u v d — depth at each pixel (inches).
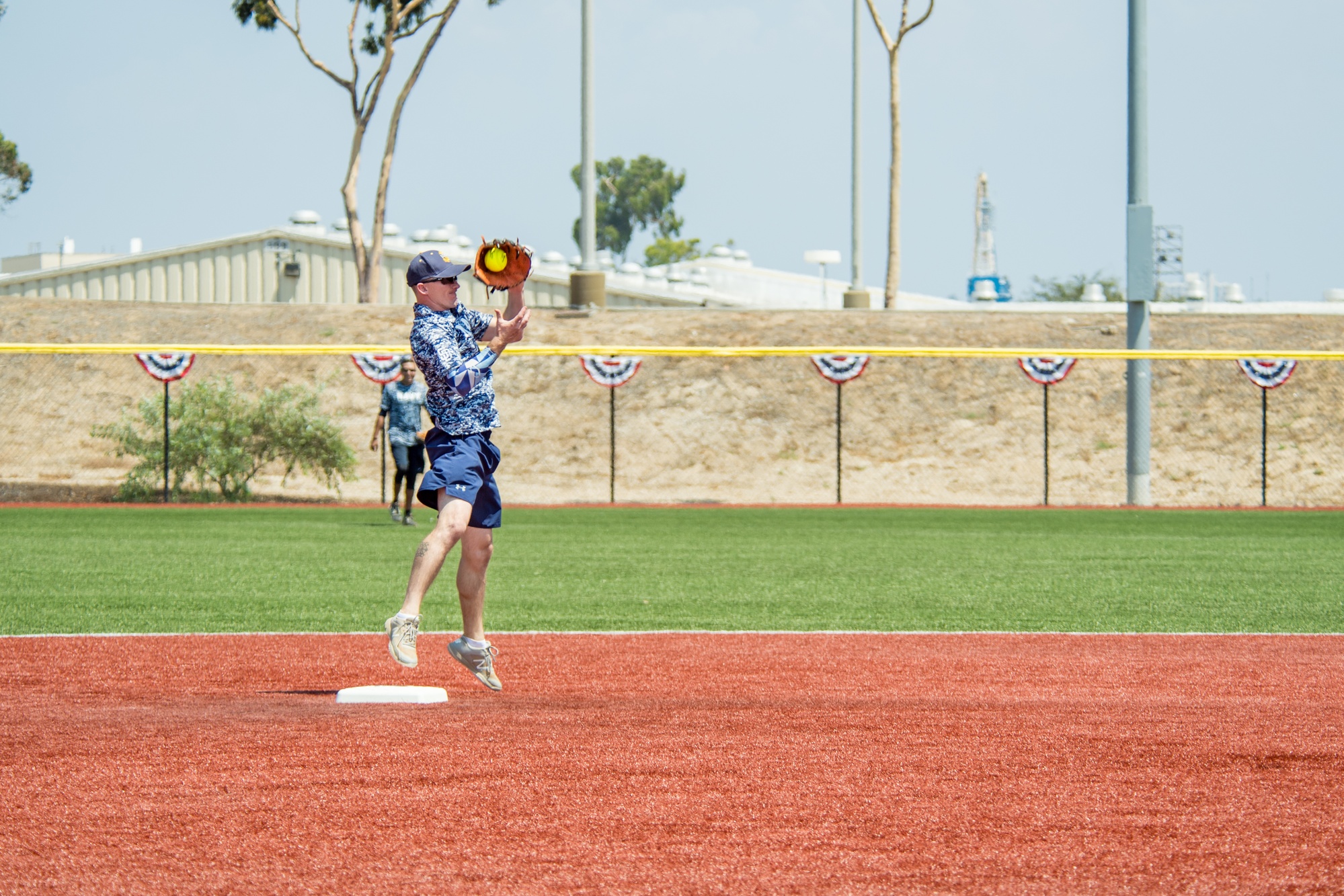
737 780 526.9
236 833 455.5
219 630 1017.5
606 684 780.6
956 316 3902.6
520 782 520.7
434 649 915.4
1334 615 1142.3
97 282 4744.1
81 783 516.4
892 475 3201.3
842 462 3253.0
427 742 591.2
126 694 727.7
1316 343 3627.0
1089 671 838.5
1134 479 2748.5
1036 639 987.9
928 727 636.7
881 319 3850.9
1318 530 2133.4
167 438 2736.2
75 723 631.8
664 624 1072.2
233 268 4613.7
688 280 5036.9
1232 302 5068.9
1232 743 602.5
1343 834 461.1
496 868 422.6
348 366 3582.7
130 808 484.4
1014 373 3535.9
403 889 404.2
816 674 820.0
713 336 3718.0
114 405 3405.5
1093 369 3528.5
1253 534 2037.4
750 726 637.3
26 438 3260.3
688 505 2795.3
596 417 3420.3
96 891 402.3
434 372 663.1
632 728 629.3
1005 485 3137.3
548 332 3713.1
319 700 707.4
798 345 3656.5
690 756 568.1
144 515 2319.1
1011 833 459.8
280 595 1238.3
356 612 1127.0
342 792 506.3
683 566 1539.1
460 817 475.5
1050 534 2025.1
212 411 2984.7
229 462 2940.5
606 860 430.3
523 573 1457.9
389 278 4439.0
